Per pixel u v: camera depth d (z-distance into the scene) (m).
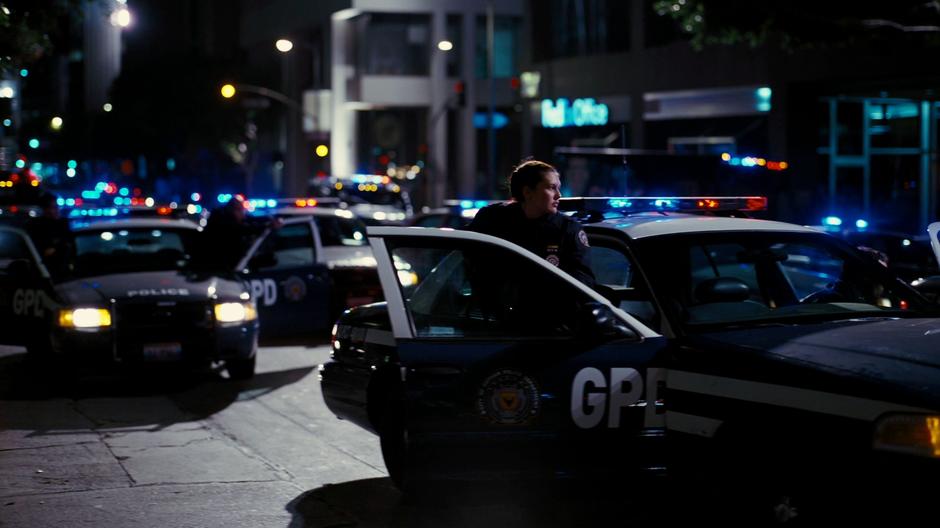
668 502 6.27
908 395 4.64
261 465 8.02
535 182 6.32
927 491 4.49
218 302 11.37
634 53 41.56
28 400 10.76
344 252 15.21
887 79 30.14
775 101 33.66
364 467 7.96
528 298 5.96
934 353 5.05
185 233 12.91
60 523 6.52
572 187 33.47
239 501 7.02
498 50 63.69
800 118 33.00
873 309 6.26
